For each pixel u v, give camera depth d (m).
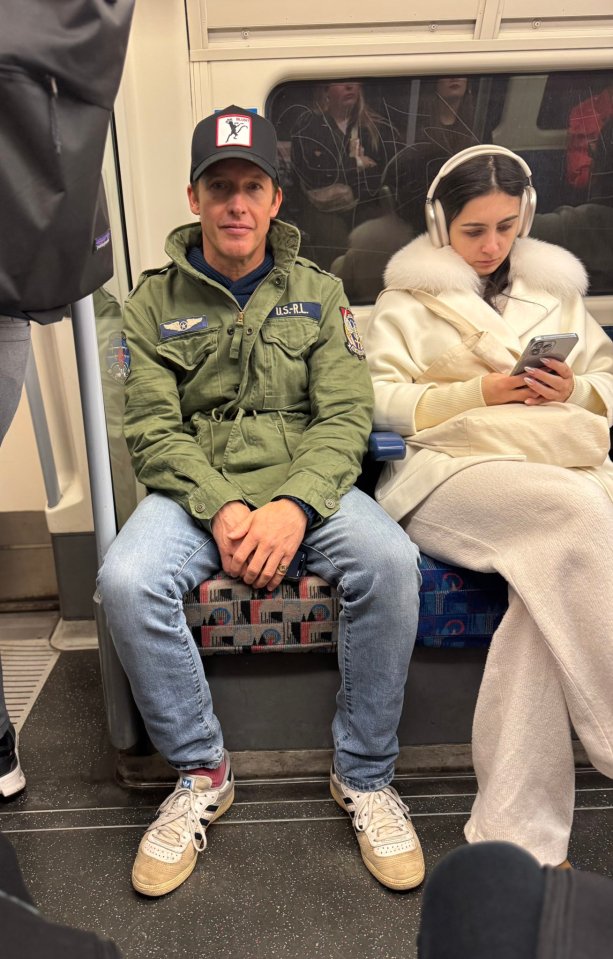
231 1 1.64
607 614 1.13
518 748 1.20
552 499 1.21
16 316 1.02
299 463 1.42
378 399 1.60
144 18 1.65
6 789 1.46
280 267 1.50
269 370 1.50
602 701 1.15
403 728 1.53
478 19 1.69
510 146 1.86
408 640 1.29
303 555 1.37
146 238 1.85
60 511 1.97
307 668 1.47
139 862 1.26
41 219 0.91
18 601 2.33
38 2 0.85
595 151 1.88
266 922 1.18
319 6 1.66
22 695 1.85
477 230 1.59
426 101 1.81
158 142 1.77
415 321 1.67
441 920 0.45
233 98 1.75
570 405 1.46
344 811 1.43
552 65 1.76
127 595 1.22
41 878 1.28
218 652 1.40
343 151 1.85
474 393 1.49
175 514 1.39
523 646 1.23
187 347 1.51
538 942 0.40
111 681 1.41
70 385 1.85
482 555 1.31
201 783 1.35
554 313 1.66
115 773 1.54
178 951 1.13
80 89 0.89
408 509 1.47
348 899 1.23
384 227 1.93
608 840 1.35
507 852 0.47
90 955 0.43
